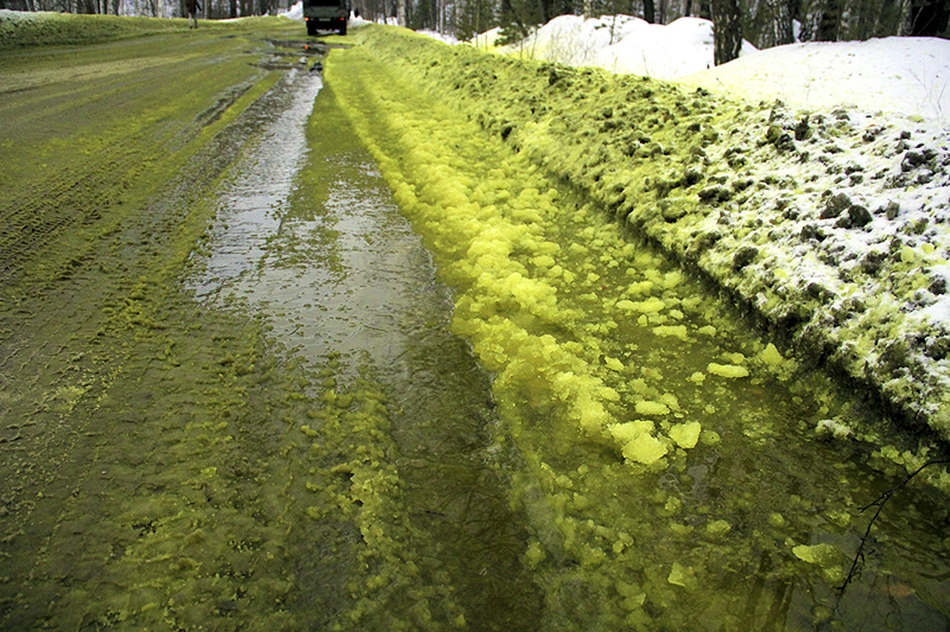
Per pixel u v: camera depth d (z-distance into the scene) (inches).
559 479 102.4
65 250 182.5
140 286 163.9
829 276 127.8
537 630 78.3
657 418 116.7
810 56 384.2
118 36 994.1
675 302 158.2
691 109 247.0
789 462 104.5
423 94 480.4
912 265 115.8
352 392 123.9
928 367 100.9
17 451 103.4
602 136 251.6
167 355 133.4
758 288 140.3
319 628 76.7
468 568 87.1
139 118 361.7
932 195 127.8
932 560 85.5
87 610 77.0
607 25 863.1
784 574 84.8
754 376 127.5
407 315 156.2
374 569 85.4
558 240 202.7
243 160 287.9
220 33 1217.4
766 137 191.2
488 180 259.3
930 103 271.7
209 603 78.9
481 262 180.5
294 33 1298.0
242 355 134.7
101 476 99.0
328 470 103.0
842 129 175.8
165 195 234.4
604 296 165.0
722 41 492.4
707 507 96.3
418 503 98.3
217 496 96.1
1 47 752.3
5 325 141.6
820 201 148.9
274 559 86.0
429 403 122.7
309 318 151.9
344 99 457.7
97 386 121.4
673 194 190.9
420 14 2252.7
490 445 111.5
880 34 575.2
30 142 294.7
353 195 246.4
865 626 77.1
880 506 94.0
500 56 507.5
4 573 81.7
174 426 111.3
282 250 191.5
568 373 127.3
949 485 92.7
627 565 87.0
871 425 107.3
